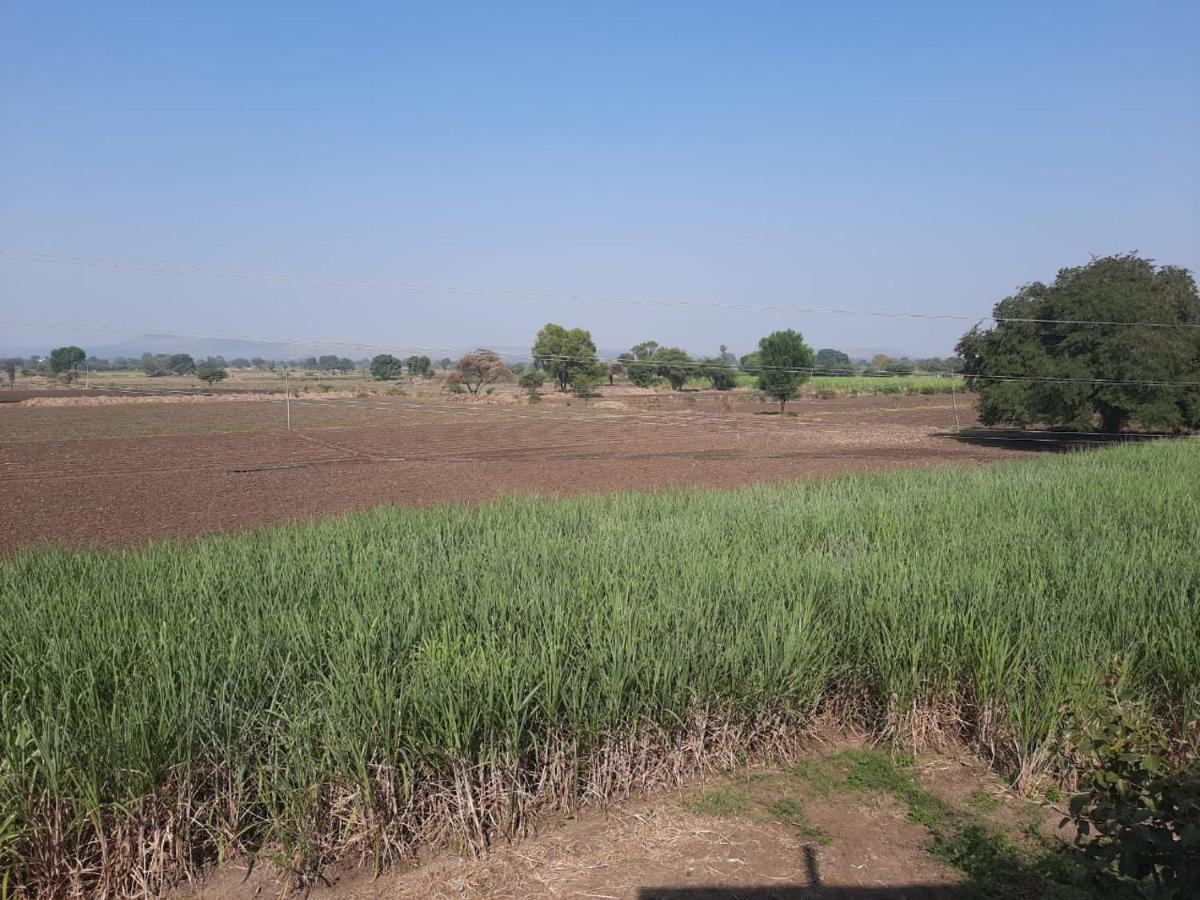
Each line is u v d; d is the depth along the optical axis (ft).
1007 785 19.22
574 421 165.37
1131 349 111.75
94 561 32.42
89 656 19.38
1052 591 25.68
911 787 19.24
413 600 23.44
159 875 15.30
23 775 14.87
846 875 15.85
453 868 16.06
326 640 21.12
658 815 17.99
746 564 28.45
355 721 16.70
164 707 16.24
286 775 15.78
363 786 15.94
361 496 73.00
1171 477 54.75
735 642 21.31
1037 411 119.24
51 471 91.35
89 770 15.12
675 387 264.31
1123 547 31.48
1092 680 19.25
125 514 63.41
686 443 126.41
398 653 20.24
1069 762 18.43
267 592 25.59
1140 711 17.72
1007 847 16.62
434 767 16.79
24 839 14.60
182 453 110.73
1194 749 19.01
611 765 18.51
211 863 16.12
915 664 20.80
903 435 140.67
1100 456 75.92
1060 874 15.60
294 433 139.74
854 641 22.86
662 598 23.70
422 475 88.43
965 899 15.02
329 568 29.04
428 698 17.12
